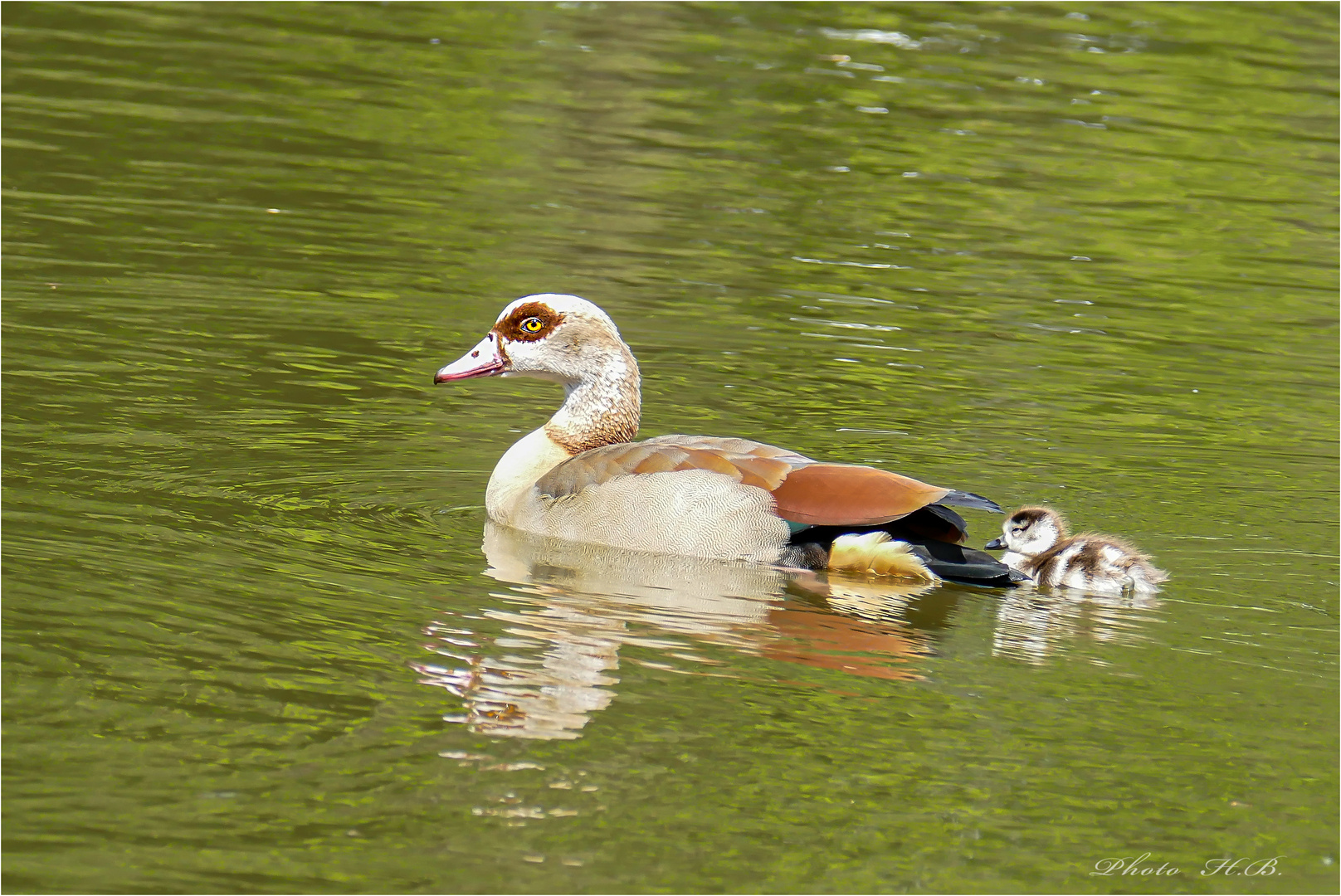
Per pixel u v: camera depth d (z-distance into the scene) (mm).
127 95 27891
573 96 30391
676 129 28938
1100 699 10055
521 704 9477
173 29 32625
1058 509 14281
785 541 12344
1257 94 33094
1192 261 24250
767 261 22516
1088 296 22250
